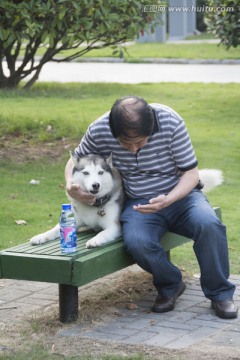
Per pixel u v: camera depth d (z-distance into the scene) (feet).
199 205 21.30
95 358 17.79
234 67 90.22
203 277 21.04
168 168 21.45
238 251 27.50
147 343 18.84
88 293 22.90
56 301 22.34
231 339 19.11
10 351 18.45
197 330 19.83
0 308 21.81
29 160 41.22
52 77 82.02
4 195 34.58
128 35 44.57
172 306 21.35
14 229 29.78
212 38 131.85
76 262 19.19
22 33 38.91
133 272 25.03
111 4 40.52
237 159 42.19
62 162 40.98
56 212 32.27
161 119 20.94
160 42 123.44
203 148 44.50
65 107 57.31
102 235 21.12
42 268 19.52
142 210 20.45
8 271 19.89
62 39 44.57
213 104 59.11
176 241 23.12
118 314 21.02
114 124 20.07
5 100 60.64
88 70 89.56
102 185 21.33
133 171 21.65
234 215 32.22
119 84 72.18
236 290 23.17
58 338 19.25
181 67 91.45
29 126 47.70
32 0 37.17
